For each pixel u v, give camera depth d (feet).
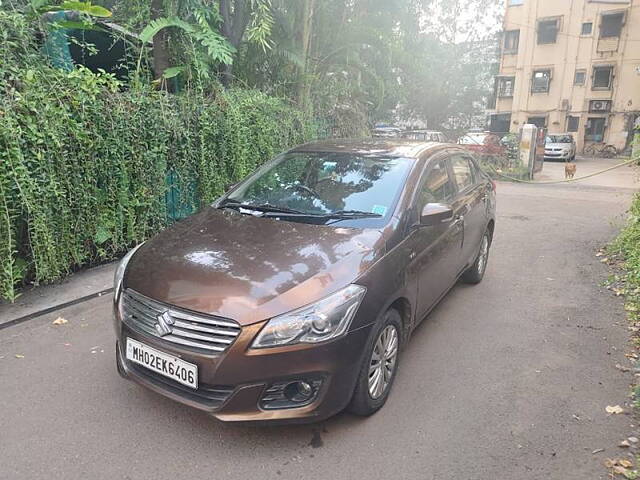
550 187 48.32
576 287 17.61
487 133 67.31
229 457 8.53
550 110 107.45
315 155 13.47
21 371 11.10
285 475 8.16
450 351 12.61
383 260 9.65
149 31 20.21
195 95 21.01
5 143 13.33
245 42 27.81
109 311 14.40
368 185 11.77
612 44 99.66
